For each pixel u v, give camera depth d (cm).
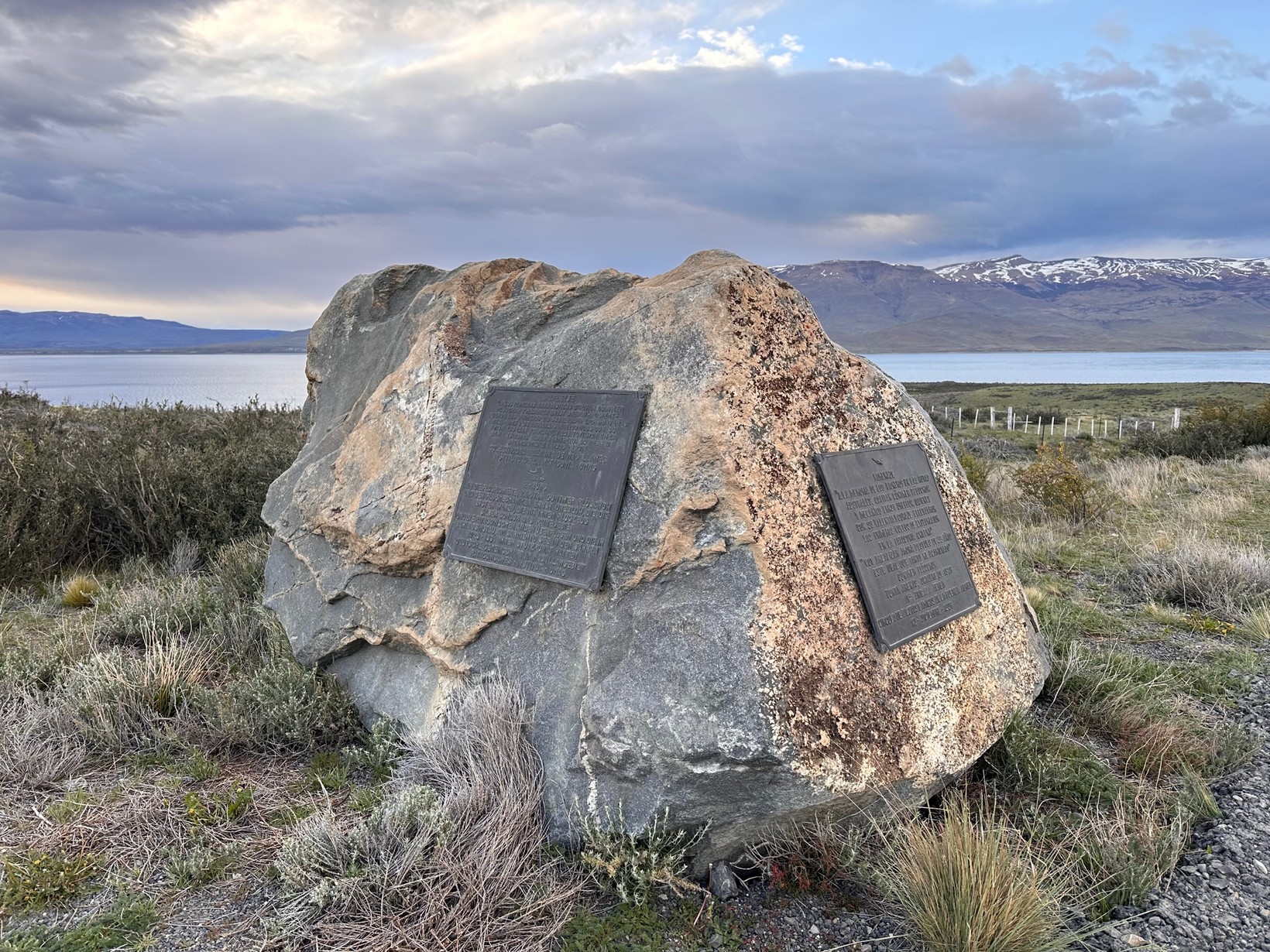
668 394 359
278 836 336
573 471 377
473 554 396
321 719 420
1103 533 927
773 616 311
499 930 277
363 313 595
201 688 443
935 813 351
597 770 316
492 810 319
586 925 285
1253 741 409
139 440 973
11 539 694
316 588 484
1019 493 1155
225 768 396
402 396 483
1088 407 4441
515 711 350
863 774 304
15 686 457
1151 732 413
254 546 734
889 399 427
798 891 304
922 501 401
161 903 293
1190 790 365
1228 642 575
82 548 764
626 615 339
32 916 286
